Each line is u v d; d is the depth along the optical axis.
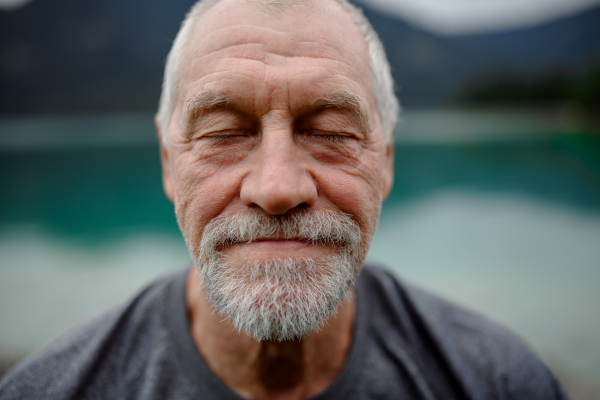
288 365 0.34
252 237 0.30
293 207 0.29
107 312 0.39
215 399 0.33
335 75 0.30
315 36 0.30
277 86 0.29
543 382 0.38
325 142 0.31
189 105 0.31
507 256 1.88
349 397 0.34
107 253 2.04
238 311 0.30
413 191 3.44
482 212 2.75
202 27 0.32
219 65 0.30
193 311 0.36
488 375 0.37
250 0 0.31
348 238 0.31
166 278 0.40
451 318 0.41
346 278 0.31
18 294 1.46
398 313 0.39
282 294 0.29
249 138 0.30
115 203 3.24
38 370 0.35
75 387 0.34
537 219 2.54
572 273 1.62
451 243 2.13
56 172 4.25
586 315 1.23
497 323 0.41
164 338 0.35
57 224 2.68
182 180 0.32
